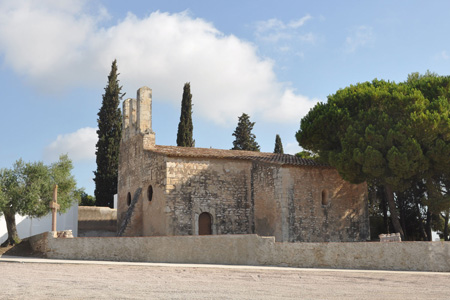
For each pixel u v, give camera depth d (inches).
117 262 847.1
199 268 724.7
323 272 660.7
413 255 675.4
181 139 2027.6
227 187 1222.9
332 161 1138.7
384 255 693.3
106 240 917.8
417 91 1099.3
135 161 1339.8
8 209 1201.4
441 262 658.8
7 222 1221.7
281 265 753.6
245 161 1261.1
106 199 1904.5
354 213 1242.6
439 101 1073.5
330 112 1170.6
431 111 1064.8
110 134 1982.0
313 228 1164.5
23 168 1254.9
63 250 971.3
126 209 1369.3
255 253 774.5
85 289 520.1
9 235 1213.7
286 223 1128.8
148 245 868.0
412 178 1151.0
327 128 1181.7
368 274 631.8
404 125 1058.7
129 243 890.1
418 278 591.8
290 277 614.9
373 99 1147.9
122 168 1438.2
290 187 1153.4
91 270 719.1
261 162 1220.5
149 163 1246.9
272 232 1157.7
